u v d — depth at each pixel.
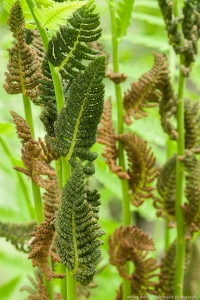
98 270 0.52
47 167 0.40
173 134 0.46
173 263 0.48
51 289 0.41
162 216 0.48
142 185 0.47
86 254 0.36
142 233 0.46
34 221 0.45
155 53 0.46
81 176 0.35
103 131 0.46
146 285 0.47
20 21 0.37
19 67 0.38
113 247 0.46
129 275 0.46
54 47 0.35
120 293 0.48
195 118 0.47
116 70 0.46
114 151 0.47
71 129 0.35
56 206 0.37
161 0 0.44
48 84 0.37
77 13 0.34
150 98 0.46
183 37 0.46
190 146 0.47
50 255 0.41
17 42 0.38
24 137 0.38
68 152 0.36
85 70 0.34
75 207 0.35
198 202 0.46
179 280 0.47
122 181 0.47
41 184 0.39
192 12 0.44
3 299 0.65
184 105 0.47
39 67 0.40
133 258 0.46
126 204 0.47
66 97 0.37
